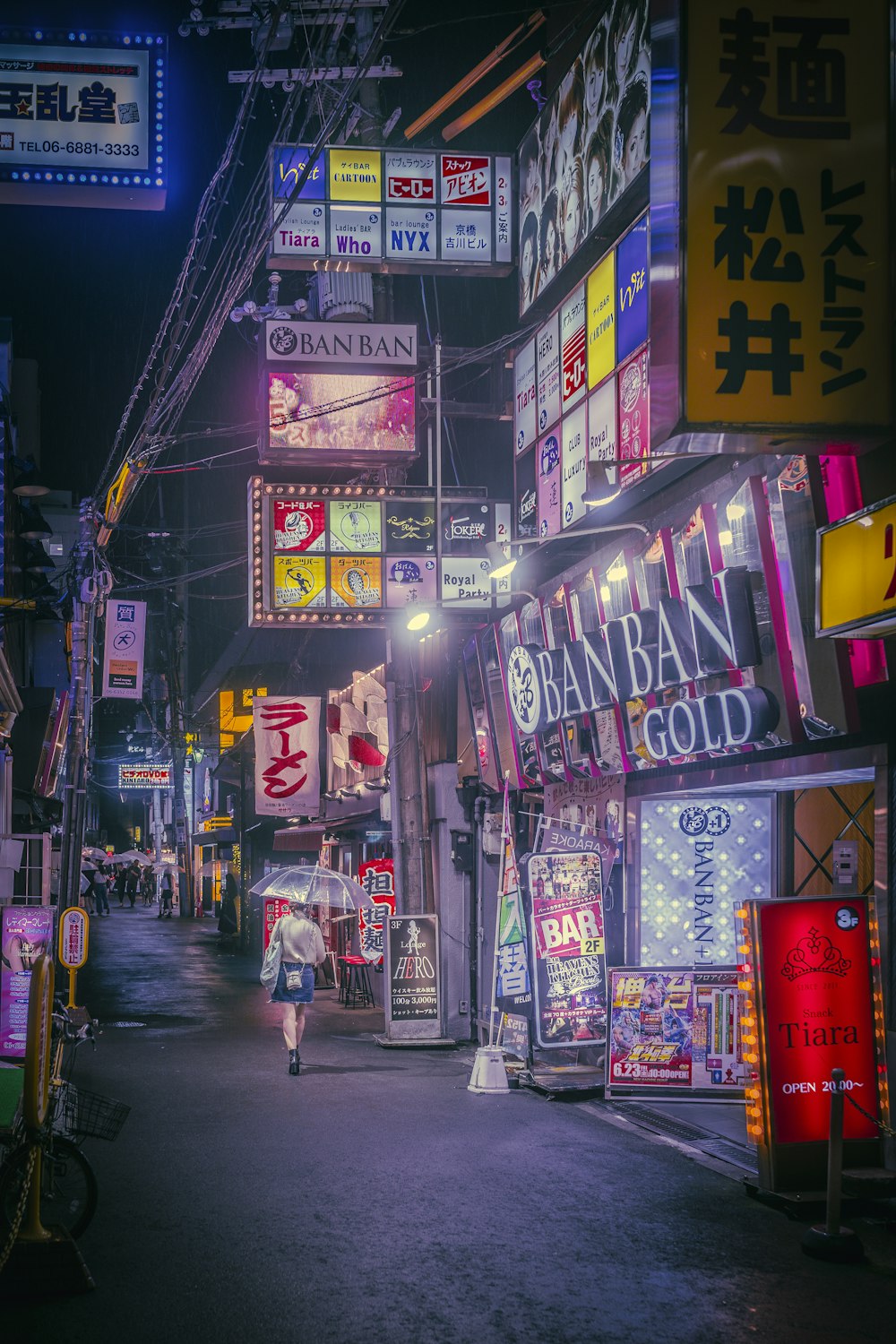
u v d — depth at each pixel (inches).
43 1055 259.9
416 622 603.8
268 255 653.9
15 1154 253.1
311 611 714.2
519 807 597.9
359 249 660.7
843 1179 305.1
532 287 629.0
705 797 477.7
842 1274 256.5
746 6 295.4
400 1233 280.8
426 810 680.4
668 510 424.5
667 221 296.2
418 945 606.2
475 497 740.7
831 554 312.0
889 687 323.6
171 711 1793.8
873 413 291.7
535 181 632.4
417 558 726.5
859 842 404.5
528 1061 497.0
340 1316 228.4
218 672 1514.5
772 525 354.6
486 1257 264.1
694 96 292.0
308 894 526.6
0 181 321.7
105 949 1253.7
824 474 330.6
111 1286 244.7
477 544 735.1
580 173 557.9
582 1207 304.0
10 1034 496.7
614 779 500.7
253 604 713.6
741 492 365.7
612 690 454.0
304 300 735.7
